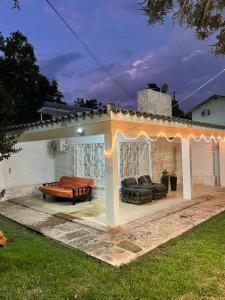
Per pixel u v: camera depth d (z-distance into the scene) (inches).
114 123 299.6
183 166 445.1
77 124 334.3
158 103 508.1
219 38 208.4
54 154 529.3
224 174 572.4
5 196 462.3
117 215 304.7
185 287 173.2
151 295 165.6
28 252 230.1
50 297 165.5
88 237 269.3
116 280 185.5
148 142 518.9
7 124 331.9
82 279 186.4
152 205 398.0
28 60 882.8
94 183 461.4
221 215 347.3
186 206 388.8
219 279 182.9
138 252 230.8
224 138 569.9
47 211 377.4
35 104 963.3
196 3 193.3
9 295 167.9
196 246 239.9
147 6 197.0
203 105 729.0
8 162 471.5
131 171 482.9
